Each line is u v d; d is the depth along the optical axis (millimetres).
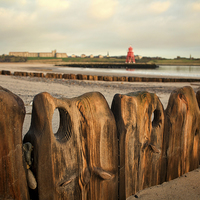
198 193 2014
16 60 145750
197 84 18656
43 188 1342
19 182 1240
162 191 2004
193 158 2463
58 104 1375
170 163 2195
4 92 1157
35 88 9680
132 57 161750
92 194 1614
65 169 1430
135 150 1854
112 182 1727
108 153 1678
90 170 1579
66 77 20219
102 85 13758
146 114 1885
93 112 1566
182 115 2195
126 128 1753
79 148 1506
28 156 1295
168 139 2133
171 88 14180
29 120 4371
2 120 1133
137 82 19547
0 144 1134
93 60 184250
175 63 159750
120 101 1743
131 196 1898
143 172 1970
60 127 1538
